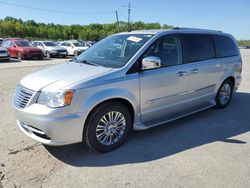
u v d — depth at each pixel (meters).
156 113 4.70
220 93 6.25
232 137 4.71
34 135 3.83
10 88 8.71
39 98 3.68
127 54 4.43
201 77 5.41
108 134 4.09
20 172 3.54
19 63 18.02
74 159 3.88
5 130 4.90
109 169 3.62
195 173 3.53
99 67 4.25
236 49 6.60
